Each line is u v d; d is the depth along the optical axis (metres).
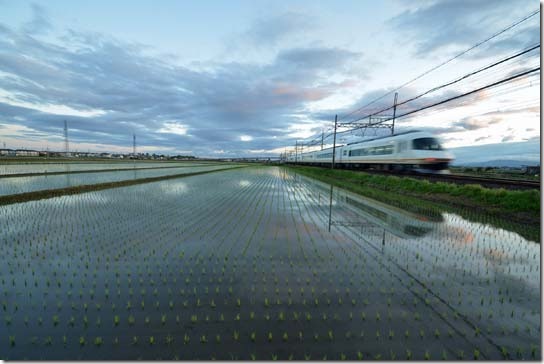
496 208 9.88
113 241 6.57
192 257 5.55
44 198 13.25
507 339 3.08
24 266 5.06
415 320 3.43
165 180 24.44
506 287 4.34
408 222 8.70
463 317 3.50
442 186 13.41
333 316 3.49
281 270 4.93
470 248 6.20
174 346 2.94
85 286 4.29
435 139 20.17
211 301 3.83
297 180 27.42
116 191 16.30
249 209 10.98
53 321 3.37
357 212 10.45
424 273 4.85
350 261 5.39
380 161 25.41
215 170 44.91
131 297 3.94
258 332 3.17
